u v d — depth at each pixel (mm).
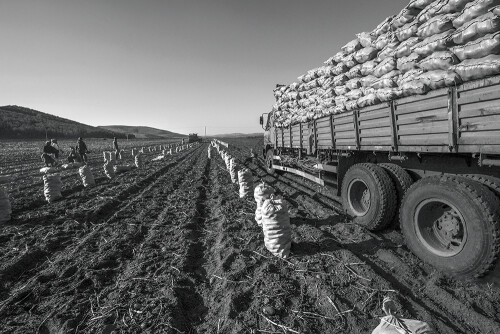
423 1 3945
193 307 3379
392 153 4727
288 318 3004
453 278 3506
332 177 7559
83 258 4691
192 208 7789
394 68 4484
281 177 12273
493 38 2717
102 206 8008
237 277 3865
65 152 36438
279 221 4371
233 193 9594
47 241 5535
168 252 4883
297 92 9102
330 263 4094
